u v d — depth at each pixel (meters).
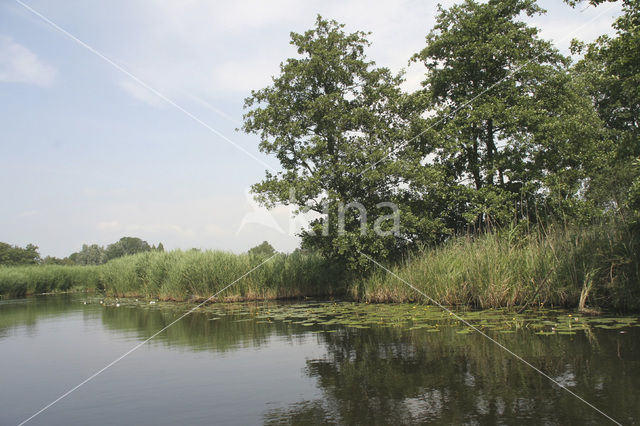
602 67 17.30
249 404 4.47
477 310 9.89
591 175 15.28
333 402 4.41
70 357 7.21
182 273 16.84
